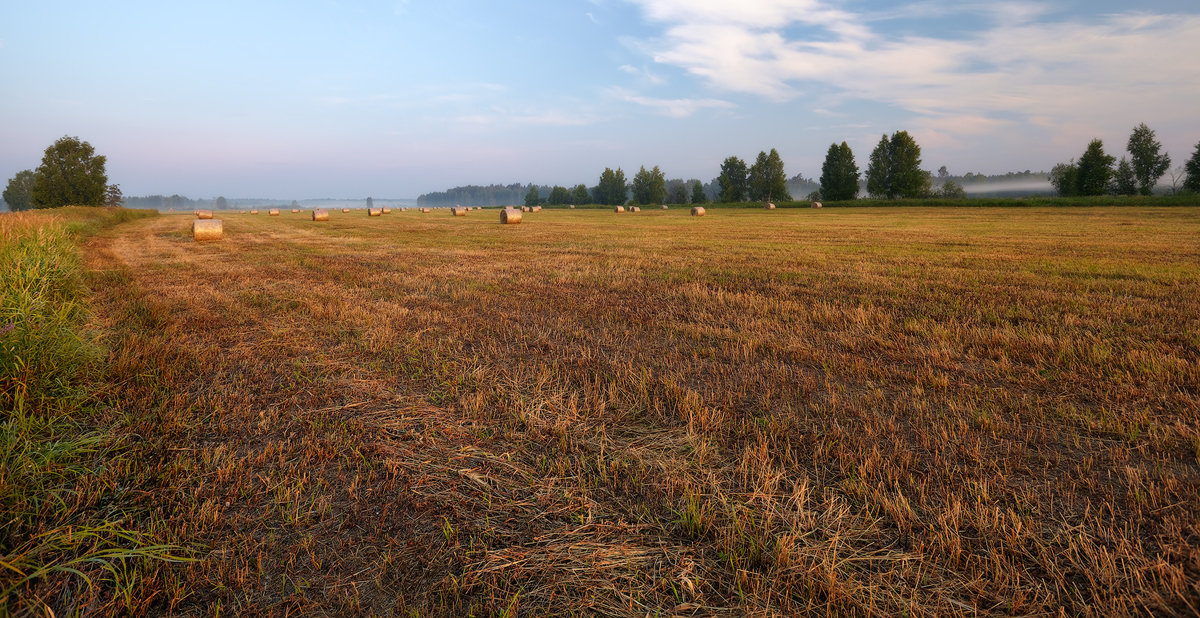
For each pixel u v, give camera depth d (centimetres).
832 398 469
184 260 1544
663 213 6316
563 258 1586
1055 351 608
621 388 503
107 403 456
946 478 338
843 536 280
